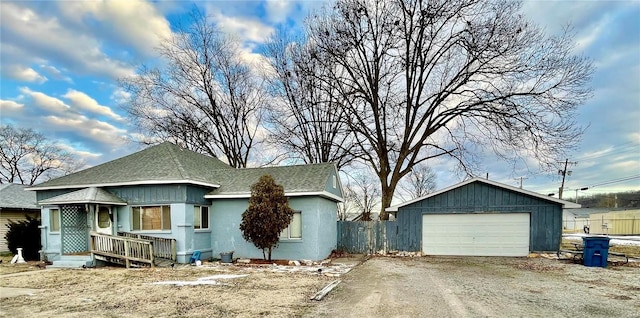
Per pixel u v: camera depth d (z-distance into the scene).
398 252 16.19
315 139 25.06
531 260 13.34
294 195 14.06
